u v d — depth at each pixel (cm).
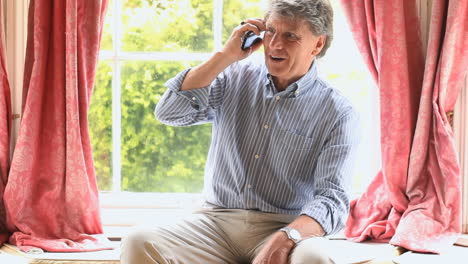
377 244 285
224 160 255
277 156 250
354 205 305
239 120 255
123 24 321
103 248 279
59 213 296
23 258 265
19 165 289
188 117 255
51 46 293
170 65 322
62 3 289
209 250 239
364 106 321
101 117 323
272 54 238
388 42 288
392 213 294
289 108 251
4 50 297
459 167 282
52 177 295
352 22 297
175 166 326
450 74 289
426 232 277
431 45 285
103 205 321
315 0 239
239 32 243
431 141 290
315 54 250
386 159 292
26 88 295
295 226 227
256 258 221
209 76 243
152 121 324
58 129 292
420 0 300
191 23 321
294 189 254
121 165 325
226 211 254
